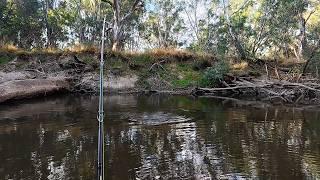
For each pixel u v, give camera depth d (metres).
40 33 34.41
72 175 6.46
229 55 26.14
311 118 12.14
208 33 36.84
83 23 37.97
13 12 31.42
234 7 31.88
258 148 8.27
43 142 8.68
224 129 10.26
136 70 22.19
